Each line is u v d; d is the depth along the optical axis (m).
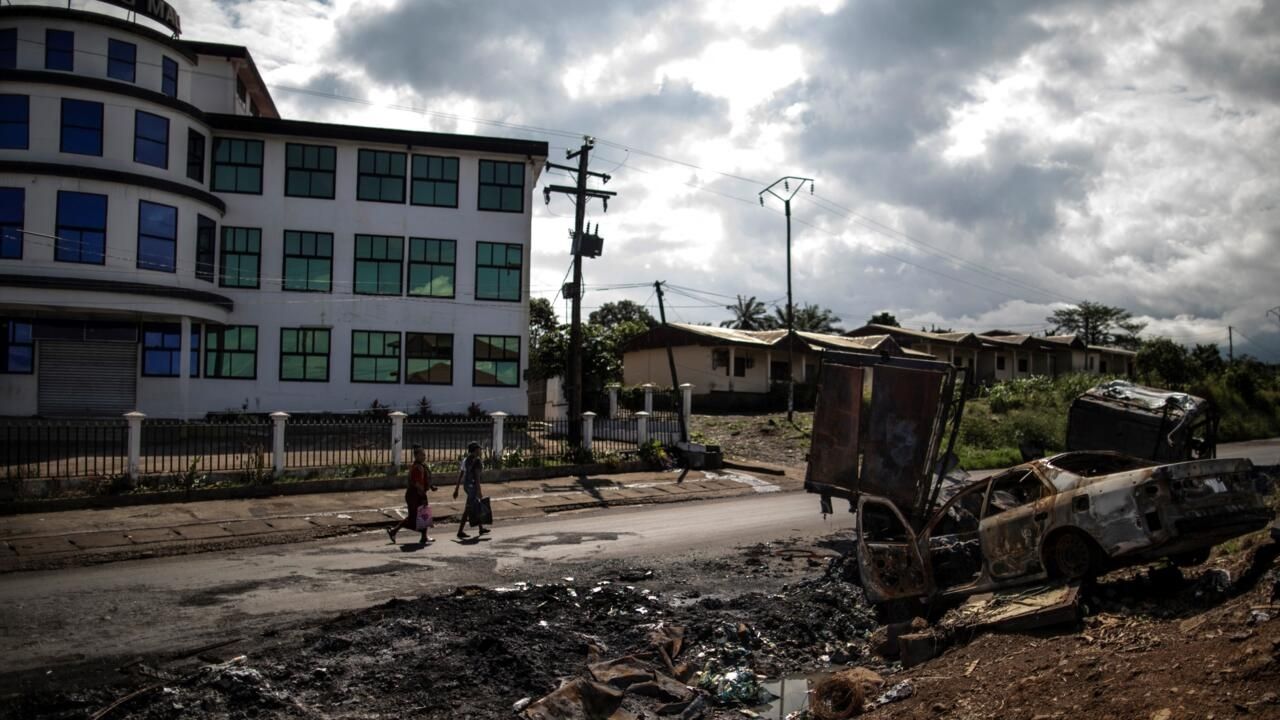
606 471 22.91
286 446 22.41
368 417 28.09
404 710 6.39
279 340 28.27
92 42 24.78
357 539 14.24
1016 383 44.94
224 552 13.06
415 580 10.79
